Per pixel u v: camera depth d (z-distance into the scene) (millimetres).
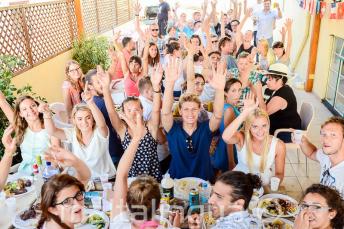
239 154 3264
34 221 2568
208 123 3248
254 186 2051
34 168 3141
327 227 2004
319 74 7867
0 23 5684
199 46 7145
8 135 2695
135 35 11398
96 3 10750
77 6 8672
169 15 11375
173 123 3234
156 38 8250
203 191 2846
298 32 9492
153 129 3301
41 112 3430
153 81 3250
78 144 3205
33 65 6508
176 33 10000
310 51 8133
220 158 3721
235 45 7496
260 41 6949
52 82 7312
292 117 4594
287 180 4715
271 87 4695
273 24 9695
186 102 3051
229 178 1995
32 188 3008
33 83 6430
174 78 3082
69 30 8375
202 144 3195
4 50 5742
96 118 3174
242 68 5691
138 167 3268
